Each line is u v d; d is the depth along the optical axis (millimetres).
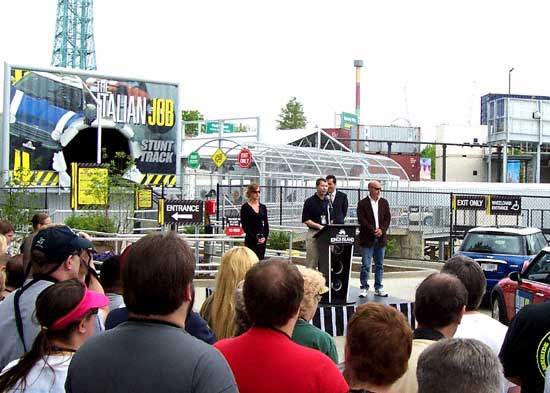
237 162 26281
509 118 57219
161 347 2584
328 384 3080
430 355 2574
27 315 4070
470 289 4445
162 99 31188
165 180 31000
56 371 3320
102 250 17375
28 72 27984
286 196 26328
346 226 10953
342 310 10695
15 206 16781
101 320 4512
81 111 29219
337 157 29750
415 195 32469
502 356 4156
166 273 2656
